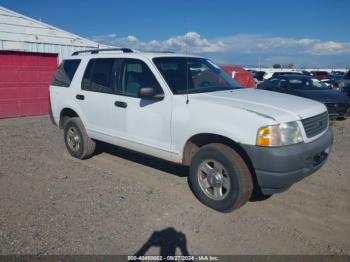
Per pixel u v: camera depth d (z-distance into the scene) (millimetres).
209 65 5336
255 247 3236
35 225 3586
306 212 3938
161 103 4371
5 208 3986
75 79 5832
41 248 3168
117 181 4898
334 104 9508
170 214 3863
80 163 5777
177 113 4176
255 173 3752
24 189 4578
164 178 5031
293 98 4379
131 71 4887
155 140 4516
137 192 4484
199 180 4086
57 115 6270
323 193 4473
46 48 11883
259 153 3480
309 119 3814
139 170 5395
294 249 3205
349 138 7566
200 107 3971
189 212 3918
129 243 3275
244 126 3582
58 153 6430
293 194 4441
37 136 7969
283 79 11359
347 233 3492
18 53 11211
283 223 3688
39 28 12156
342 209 4020
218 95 4277
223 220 3744
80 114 5711
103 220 3705
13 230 3482
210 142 4148
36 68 11734
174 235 3426
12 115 11352
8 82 11094
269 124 3463
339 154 6254
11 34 11414
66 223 3631
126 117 4840
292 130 3559
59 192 4477
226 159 3732
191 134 4035
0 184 4754
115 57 5191
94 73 5516
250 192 3775
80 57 5930
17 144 7125
